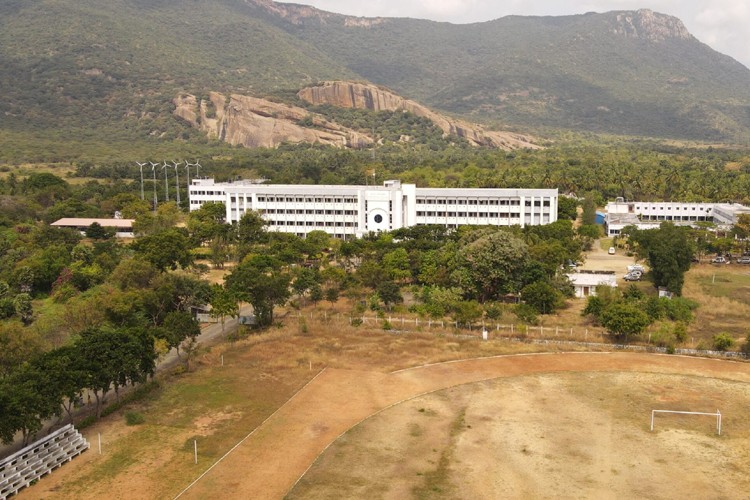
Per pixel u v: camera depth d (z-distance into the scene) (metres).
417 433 65.56
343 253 147.88
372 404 73.19
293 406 72.56
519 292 116.69
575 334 98.06
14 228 179.00
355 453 61.25
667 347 91.19
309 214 185.75
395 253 136.00
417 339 97.00
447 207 182.38
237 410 71.50
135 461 59.78
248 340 96.50
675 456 60.44
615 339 95.88
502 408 71.88
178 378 81.25
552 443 63.16
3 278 126.44
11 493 53.44
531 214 179.38
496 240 118.19
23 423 56.41
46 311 113.56
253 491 54.53
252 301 103.25
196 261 159.75
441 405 72.81
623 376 81.69
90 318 92.31
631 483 55.59
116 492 54.31
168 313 97.06
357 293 121.38
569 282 121.12
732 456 60.44
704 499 53.12
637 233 166.12
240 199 188.88
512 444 62.94
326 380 80.69
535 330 100.44
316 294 116.31
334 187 185.50
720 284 134.38
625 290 122.75
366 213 179.25
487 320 105.88
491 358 88.88
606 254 172.00
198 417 69.69
